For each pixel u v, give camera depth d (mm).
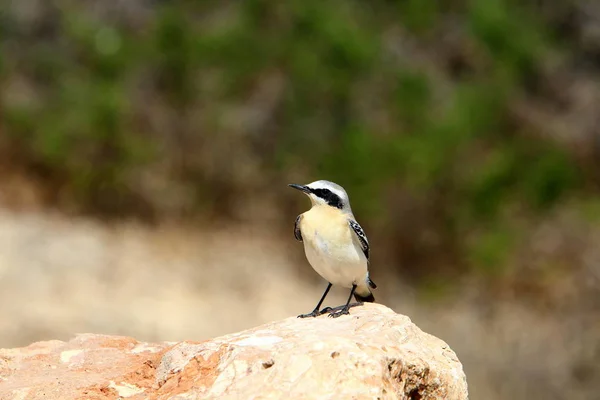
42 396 7598
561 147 25469
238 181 23391
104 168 23094
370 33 26438
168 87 24625
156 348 8977
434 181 23172
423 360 7641
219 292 19562
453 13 28062
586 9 29438
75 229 21516
